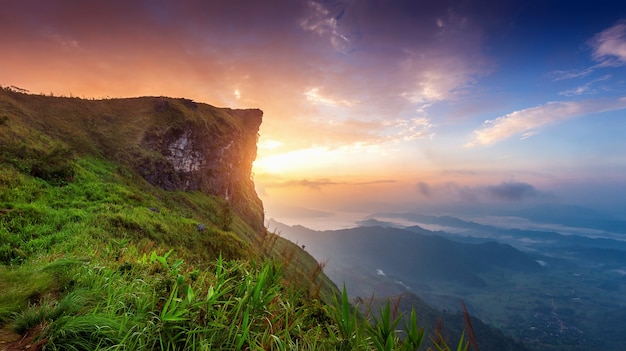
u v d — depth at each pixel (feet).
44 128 109.19
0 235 30.55
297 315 13.14
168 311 11.57
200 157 187.93
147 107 175.52
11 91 125.49
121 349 9.78
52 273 16.19
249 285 13.34
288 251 16.28
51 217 41.04
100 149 123.95
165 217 63.77
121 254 25.53
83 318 10.31
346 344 11.07
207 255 54.44
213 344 10.60
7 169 56.03
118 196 68.74
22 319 10.97
